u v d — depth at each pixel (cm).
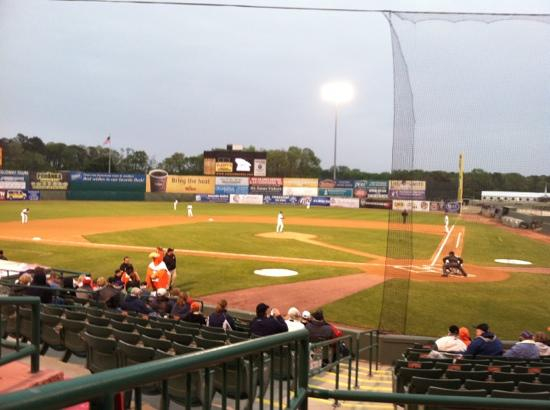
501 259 2105
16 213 4319
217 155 7088
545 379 648
